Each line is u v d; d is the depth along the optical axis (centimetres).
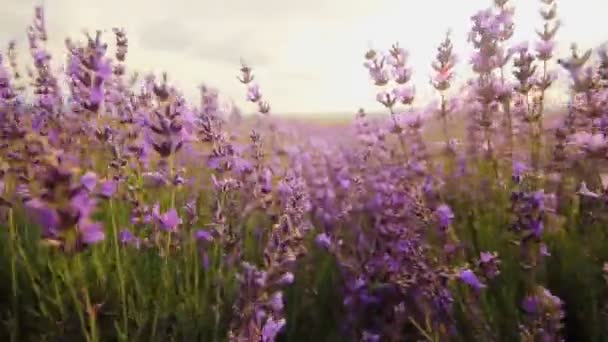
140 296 21
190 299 21
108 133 25
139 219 24
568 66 24
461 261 20
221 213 23
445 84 32
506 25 30
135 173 28
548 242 22
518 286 20
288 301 22
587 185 24
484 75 31
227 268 23
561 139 26
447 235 21
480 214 27
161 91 22
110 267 23
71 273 20
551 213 21
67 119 27
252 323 15
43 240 14
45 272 23
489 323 18
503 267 21
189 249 24
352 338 20
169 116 22
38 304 21
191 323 20
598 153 22
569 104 26
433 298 18
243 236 25
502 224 24
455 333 18
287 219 18
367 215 25
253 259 24
